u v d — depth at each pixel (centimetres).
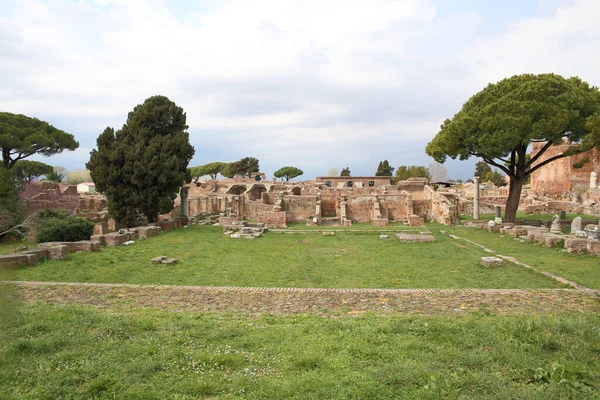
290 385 564
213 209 5412
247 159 11750
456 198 4600
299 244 2473
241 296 1201
